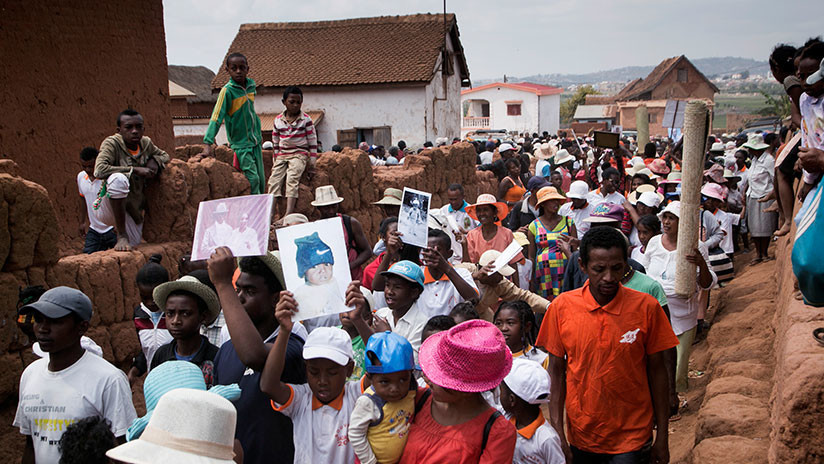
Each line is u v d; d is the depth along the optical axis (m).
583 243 4.10
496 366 3.17
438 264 5.44
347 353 3.55
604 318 4.11
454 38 35.59
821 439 3.51
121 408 3.98
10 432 5.37
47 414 3.92
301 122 9.54
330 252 3.68
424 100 31.69
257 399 3.72
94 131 9.11
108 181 6.76
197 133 32.81
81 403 3.91
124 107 9.61
